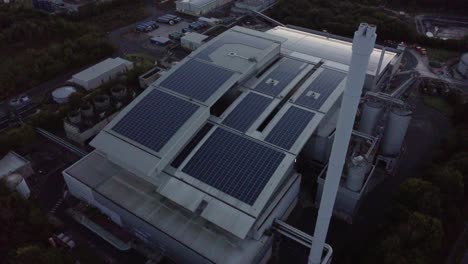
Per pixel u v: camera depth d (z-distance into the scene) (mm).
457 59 146625
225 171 76625
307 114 87812
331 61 111000
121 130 85562
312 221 84812
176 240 70500
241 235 66625
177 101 90250
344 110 51281
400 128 92938
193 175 77312
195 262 70812
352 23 164750
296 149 79125
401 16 180625
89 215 85250
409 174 96812
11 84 128625
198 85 94438
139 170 77000
